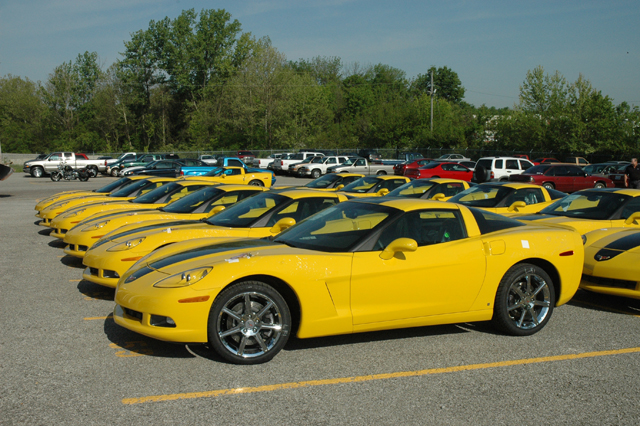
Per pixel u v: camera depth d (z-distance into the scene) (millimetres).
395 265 4387
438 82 104688
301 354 4332
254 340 4148
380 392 3609
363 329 4375
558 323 5359
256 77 58719
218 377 3803
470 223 4887
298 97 60031
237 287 3988
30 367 3957
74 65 70000
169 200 10055
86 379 3740
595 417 3299
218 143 61594
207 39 68438
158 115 69062
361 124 63781
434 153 51812
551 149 44312
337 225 4781
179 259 4449
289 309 4289
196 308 3875
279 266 4098
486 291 4730
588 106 42094
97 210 9805
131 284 4234
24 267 7848
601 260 5984
